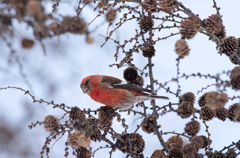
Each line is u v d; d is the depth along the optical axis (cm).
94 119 720
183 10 758
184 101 708
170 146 787
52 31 991
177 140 795
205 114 721
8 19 907
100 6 729
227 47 743
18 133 1035
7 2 862
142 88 860
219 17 758
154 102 841
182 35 697
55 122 670
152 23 768
